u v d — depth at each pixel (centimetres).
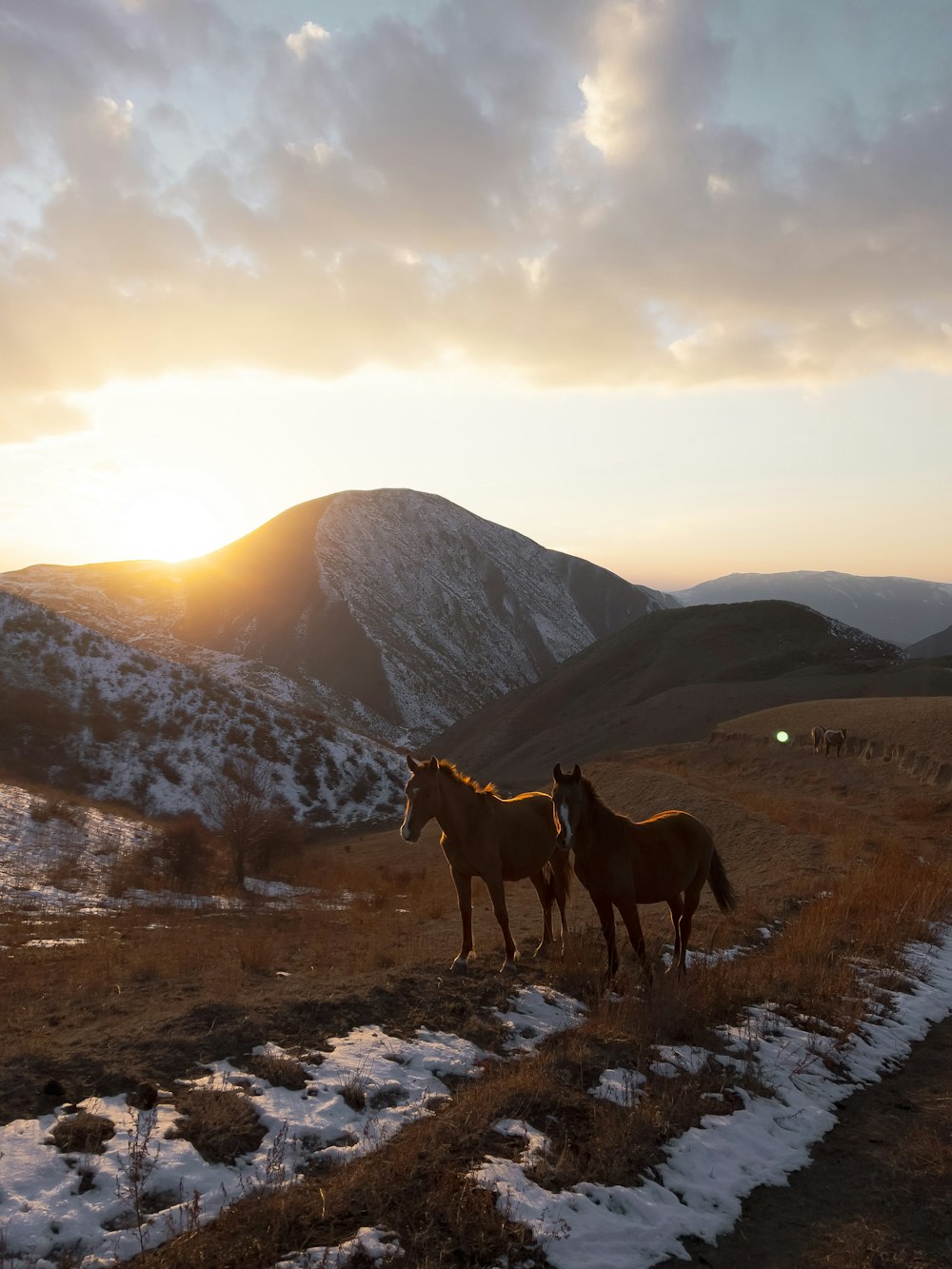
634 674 12388
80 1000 854
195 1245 407
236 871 2655
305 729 5716
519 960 984
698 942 1131
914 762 3309
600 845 872
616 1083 623
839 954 1034
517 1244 419
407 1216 439
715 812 2695
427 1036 718
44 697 4991
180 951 1147
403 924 1481
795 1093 646
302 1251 407
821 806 3106
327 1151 515
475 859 946
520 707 13025
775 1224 478
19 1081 570
